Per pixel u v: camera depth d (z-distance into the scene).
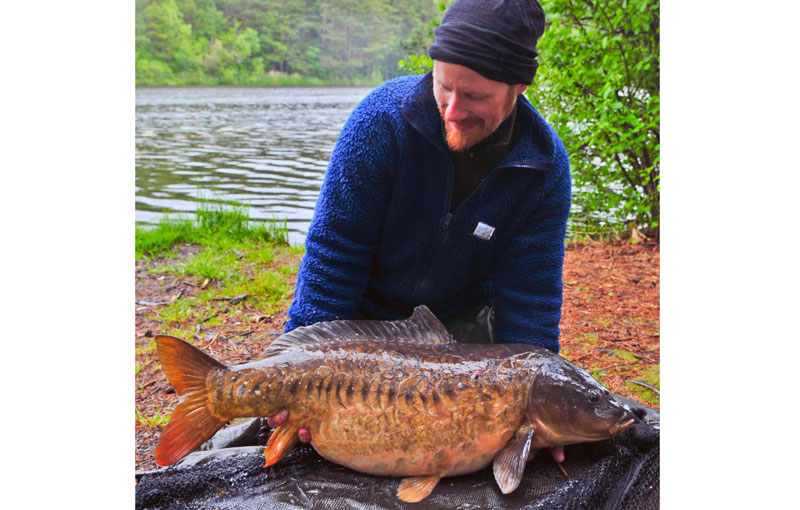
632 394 3.34
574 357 3.77
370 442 2.16
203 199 6.43
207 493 2.16
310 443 2.34
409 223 2.45
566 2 5.52
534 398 2.16
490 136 2.31
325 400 2.16
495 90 2.05
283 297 4.61
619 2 5.48
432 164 2.32
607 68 5.54
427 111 2.26
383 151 2.32
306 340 2.29
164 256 5.40
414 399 2.15
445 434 2.15
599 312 4.36
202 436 2.16
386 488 2.16
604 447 2.34
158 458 2.12
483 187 2.35
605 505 2.17
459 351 2.28
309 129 11.56
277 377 2.15
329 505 2.09
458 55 1.98
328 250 2.44
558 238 2.49
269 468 2.24
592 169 5.81
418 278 2.58
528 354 2.26
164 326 4.13
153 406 3.22
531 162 2.33
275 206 6.86
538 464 2.29
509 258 2.52
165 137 10.60
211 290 4.72
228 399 2.13
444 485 2.19
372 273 2.66
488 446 2.18
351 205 2.39
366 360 2.20
